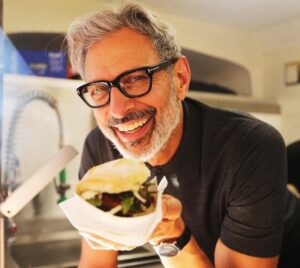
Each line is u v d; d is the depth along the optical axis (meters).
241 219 0.82
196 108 1.01
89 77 0.81
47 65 1.77
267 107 2.28
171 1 1.97
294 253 1.18
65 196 1.73
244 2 1.99
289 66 2.41
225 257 0.82
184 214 0.96
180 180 0.94
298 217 1.22
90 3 1.92
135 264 1.43
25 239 1.61
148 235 0.56
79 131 1.82
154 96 0.80
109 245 0.59
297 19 2.23
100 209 0.57
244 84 2.53
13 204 0.77
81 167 1.15
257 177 0.83
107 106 0.80
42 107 1.75
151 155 0.85
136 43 0.78
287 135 2.43
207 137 0.93
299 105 2.35
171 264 0.77
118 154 1.02
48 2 1.83
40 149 1.76
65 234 1.69
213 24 2.35
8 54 1.71
